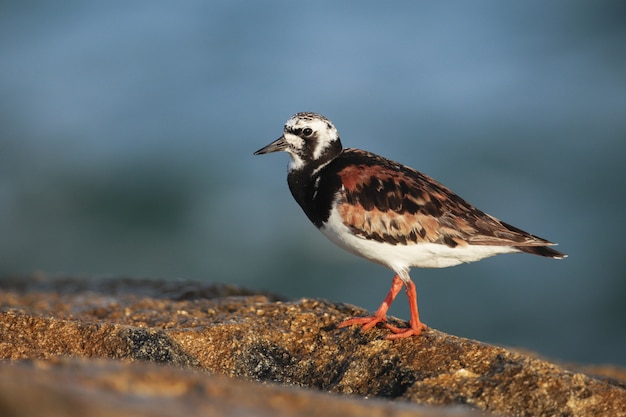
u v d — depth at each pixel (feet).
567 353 47.24
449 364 24.13
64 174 65.21
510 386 22.66
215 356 25.84
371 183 28.22
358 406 17.88
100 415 13.62
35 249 59.31
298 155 30.01
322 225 29.22
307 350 26.53
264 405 16.47
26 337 25.36
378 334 26.53
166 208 62.18
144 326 27.78
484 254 28.22
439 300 50.52
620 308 49.70
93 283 40.14
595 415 21.97
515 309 49.93
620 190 59.36
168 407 14.84
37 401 13.39
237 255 57.52
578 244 54.49
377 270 54.75
